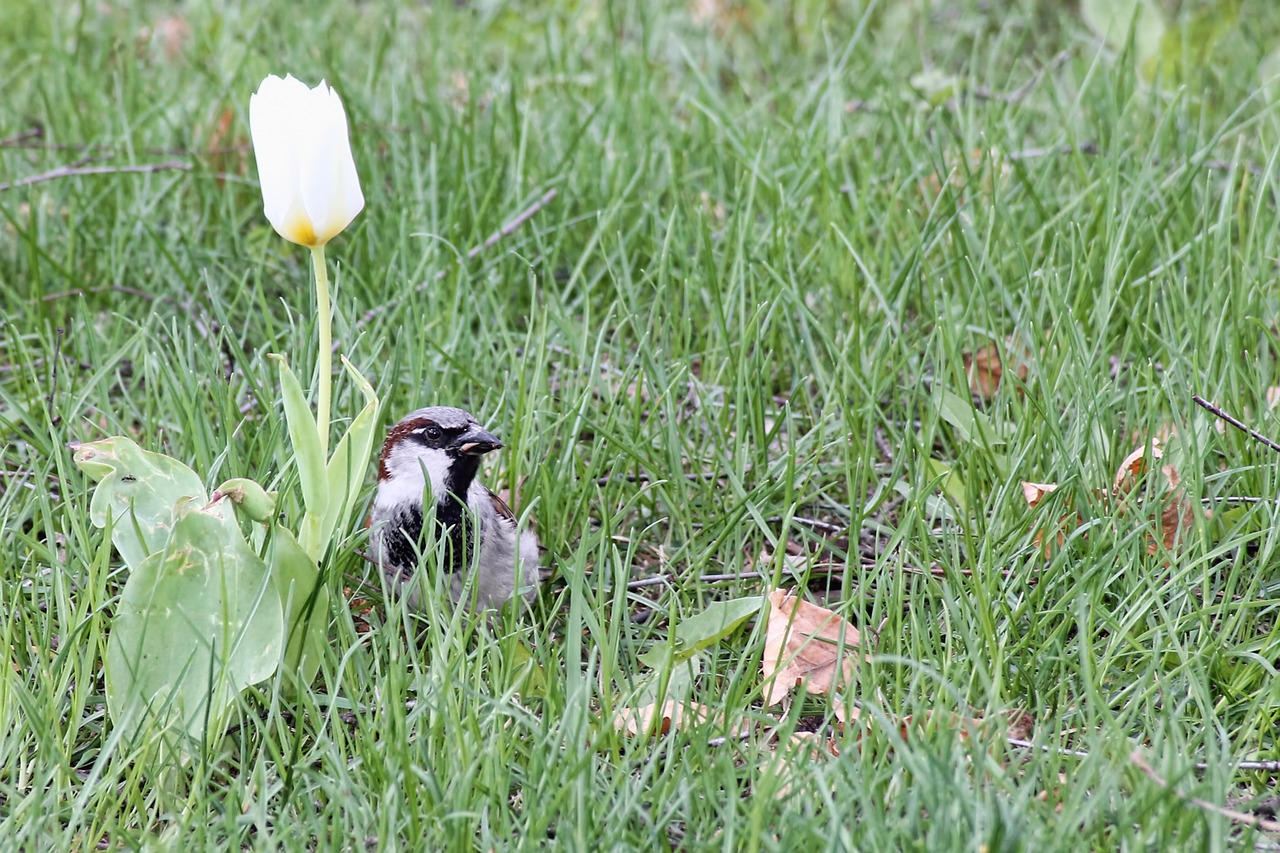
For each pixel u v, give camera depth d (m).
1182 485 7.36
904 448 7.92
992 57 13.78
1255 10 15.53
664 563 7.69
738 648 7.00
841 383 8.78
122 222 10.98
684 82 13.99
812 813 5.42
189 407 8.02
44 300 10.23
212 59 14.66
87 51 14.39
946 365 8.99
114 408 9.17
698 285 9.99
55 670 6.24
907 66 14.69
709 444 8.91
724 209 11.41
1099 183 10.34
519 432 7.97
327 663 6.36
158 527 6.46
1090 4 13.54
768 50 15.45
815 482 8.45
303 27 15.18
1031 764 5.61
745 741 6.31
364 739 5.80
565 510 7.95
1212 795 5.25
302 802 5.75
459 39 15.62
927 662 6.41
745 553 8.05
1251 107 12.64
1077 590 6.52
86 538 6.73
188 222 11.41
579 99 13.25
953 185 11.01
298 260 11.26
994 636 6.41
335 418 8.14
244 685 6.04
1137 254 9.48
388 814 5.29
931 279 9.44
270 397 8.20
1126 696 6.42
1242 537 6.72
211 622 6.07
